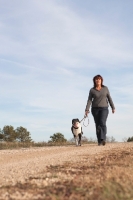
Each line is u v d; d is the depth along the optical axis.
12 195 5.18
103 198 4.79
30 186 5.70
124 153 9.48
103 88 13.02
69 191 5.22
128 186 5.24
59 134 30.55
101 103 12.98
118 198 4.78
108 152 9.88
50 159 8.83
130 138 21.20
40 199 4.91
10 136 40.28
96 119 13.08
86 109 13.16
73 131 14.70
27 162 8.55
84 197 4.91
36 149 13.02
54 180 6.04
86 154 9.58
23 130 41.09
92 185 5.48
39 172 6.93
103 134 12.98
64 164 7.79
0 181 6.26
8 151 12.60
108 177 5.95
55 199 4.86
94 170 6.80
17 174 6.84
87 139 22.34
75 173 6.62
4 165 8.41
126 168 6.82
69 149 12.01
